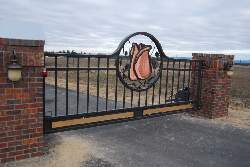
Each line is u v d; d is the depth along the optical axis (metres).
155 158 5.47
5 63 4.60
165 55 7.65
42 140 5.19
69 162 5.04
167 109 7.91
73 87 16.03
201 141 6.65
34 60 4.88
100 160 5.23
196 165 5.25
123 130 7.25
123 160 5.29
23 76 4.82
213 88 8.59
